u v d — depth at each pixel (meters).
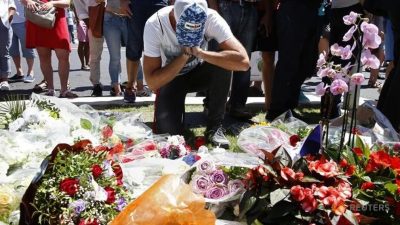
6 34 6.65
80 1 6.15
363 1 4.09
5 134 2.84
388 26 6.05
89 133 3.07
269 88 5.42
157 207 1.96
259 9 5.09
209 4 4.77
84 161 2.19
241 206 2.22
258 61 5.98
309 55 4.93
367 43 2.38
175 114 3.84
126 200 2.18
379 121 3.19
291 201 2.11
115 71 6.14
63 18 5.98
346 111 2.63
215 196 2.42
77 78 8.14
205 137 4.02
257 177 2.24
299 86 5.02
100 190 2.10
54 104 3.44
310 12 4.71
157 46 3.63
